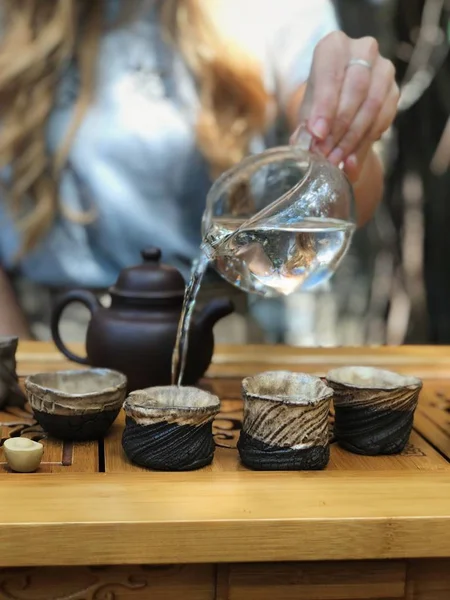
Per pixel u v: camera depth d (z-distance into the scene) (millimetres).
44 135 929
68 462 489
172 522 398
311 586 433
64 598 417
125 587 421
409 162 950
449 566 448
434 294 982
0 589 409
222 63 925
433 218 963
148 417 473
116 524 394
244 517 405
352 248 964
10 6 907
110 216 951
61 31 910
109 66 925
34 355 737
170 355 595
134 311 607
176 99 936
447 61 931
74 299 643
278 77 934
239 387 672
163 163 945
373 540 412
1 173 931
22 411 595
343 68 594
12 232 946
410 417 523
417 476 476
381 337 988
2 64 911
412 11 923
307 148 600
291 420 473
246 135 945
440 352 796
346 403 518
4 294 956
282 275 523
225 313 623
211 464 490
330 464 498
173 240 960
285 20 923
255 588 428
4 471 470
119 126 935
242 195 597
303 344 980
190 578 425
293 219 498
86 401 511
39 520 392
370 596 439
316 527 407
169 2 914
